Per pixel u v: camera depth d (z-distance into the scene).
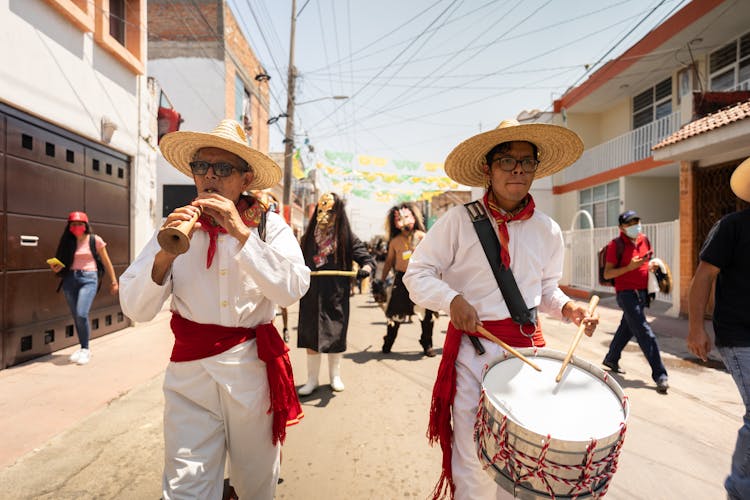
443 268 1.97
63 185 5.33
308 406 3.83
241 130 1.91
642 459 2.97
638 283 4.55
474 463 1.72
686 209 8.70
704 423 3.58
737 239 2.17
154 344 5.72
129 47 6.87
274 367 1.79
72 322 5.52
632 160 13.47
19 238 4.64
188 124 14.04
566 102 16.27
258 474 1.82
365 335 7.07
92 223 5.94
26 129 4.71
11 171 4.51
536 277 1.88
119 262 6.62
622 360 5.56
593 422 1.38
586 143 16.81
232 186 1.76
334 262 4.05
